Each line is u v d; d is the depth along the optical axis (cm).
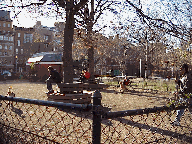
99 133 208
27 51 6738
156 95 1230
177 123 389
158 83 1988
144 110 230
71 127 502
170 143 328
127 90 1509
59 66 3002
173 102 253
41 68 3045
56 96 851
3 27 6775
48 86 895
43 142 376
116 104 920
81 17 1289
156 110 239
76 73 3222
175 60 1727
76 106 221
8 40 6831
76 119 580
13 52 6919
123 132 475
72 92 905
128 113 218
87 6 1358
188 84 472
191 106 259
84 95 882
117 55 4456
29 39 6994
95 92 209
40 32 6831
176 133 347
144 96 1218
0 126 362
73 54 2680
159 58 3191
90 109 211
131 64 5162
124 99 1091
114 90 1580
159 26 411
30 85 2202
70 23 990
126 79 1495
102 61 5212
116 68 5706
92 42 1306
